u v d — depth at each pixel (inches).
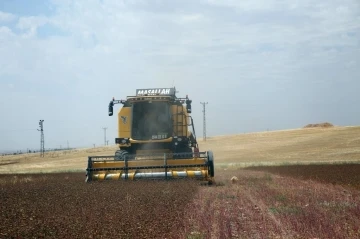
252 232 444.1
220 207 609.0
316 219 497.0
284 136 4475.9
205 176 953.5
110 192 774.5
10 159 5128.0
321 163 2220.7
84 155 4542.3
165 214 544.1
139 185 879.1
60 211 579.8
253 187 901.2
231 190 836.6
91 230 452.4
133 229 458.3
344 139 3720.5
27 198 735.1
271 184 986.1
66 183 1063.6
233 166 2156.7
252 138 4608.8
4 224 491.5
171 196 717.9
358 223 476.1
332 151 3102.9
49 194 792.3
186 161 965.2
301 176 1298.0
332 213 539.8
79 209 594.9
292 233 436.8
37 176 1729.8
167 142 1047.0
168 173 953.5
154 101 1046.4
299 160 2696.9
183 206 615.2
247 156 3213.6
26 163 3954.2
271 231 446.3
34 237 426.9
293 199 686.5
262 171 1654.8
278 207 602.2
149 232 445.4
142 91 1087.6
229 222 488.4
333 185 961.5
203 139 4918.8
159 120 1049.5
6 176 1836.9
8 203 668.7
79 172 2142.0
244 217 528.4
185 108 1069.8
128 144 1050.1
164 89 1083.3
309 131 4707.2
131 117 1053.8
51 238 423.5
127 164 968.9
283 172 1537.9
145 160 972.6
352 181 1090.7
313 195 741.9
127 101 1060.5
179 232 444.8
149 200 674.8
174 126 1054.4
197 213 551.2
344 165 1980.8
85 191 800.3
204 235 428.8
